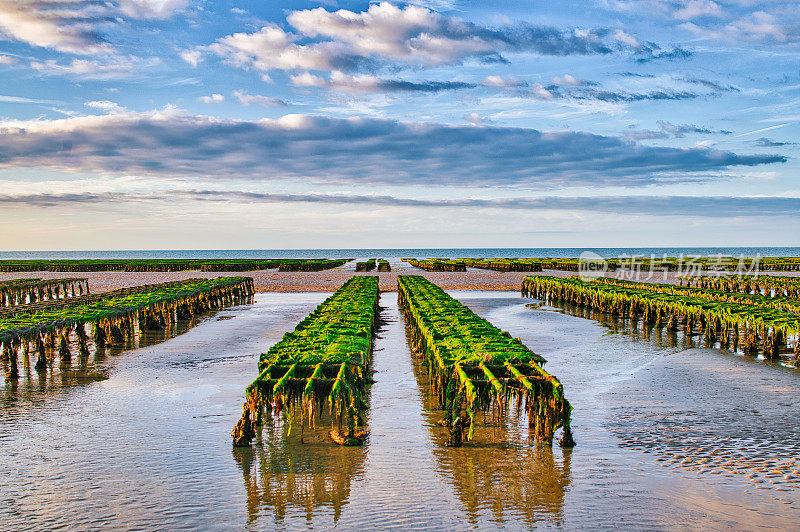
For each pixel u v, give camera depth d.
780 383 19.58
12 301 47.88
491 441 13.73
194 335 30.36
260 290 62.38
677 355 24.83
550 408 13.52
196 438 13.94
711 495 10.95
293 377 14.32
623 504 10.60
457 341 18.39
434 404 16.94
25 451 13.11
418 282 49.38
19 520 10.03
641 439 13.93
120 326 28.48
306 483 11.45
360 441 13.60
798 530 9.73
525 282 54.94
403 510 10.38
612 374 21.00
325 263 115.62
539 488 11.23
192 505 10.57
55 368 21.92
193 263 120.75
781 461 12.55
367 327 23.56
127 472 11.95
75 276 84.25
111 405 16.75
